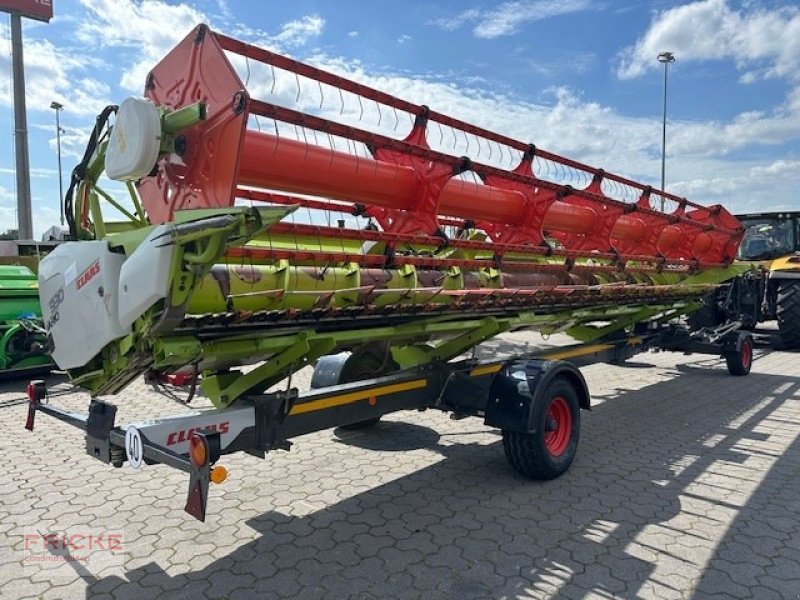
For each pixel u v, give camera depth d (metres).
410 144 3.59
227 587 2.90
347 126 3.23
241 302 3.08
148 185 3.24
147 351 2.91
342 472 4.52
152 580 2.97
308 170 3.24
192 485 2.51
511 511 3.79
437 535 3.45
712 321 9.90
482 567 3.08
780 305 10.45
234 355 3.13
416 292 3.82
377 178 3.63
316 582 2.95
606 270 5.70
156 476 4.40
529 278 4.89
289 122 2.97
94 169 3.55
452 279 4.22
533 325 5.43
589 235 5.60
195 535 3.46
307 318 3.39
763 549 3.27
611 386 7.81
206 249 2.48
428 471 4.55
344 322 3.68
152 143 2.86
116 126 3.02
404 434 5.54
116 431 2.93
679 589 2.87
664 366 9.46
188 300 2.62
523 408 4.05
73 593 2.85
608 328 6.96
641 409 6.52
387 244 3.62
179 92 2.98
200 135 2.82
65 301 3.24
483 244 4.20
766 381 8.12
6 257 8.76
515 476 4.43
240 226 2.38
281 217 2.38
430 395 4.25
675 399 7.01
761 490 4.13
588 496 4.04
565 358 5.49
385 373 5.33
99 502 3.92
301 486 4.23
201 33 2.83
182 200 2.97
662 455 4.91
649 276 6.93
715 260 8.67
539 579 2.97
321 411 3.48
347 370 5.08
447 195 4.06
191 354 2.85
